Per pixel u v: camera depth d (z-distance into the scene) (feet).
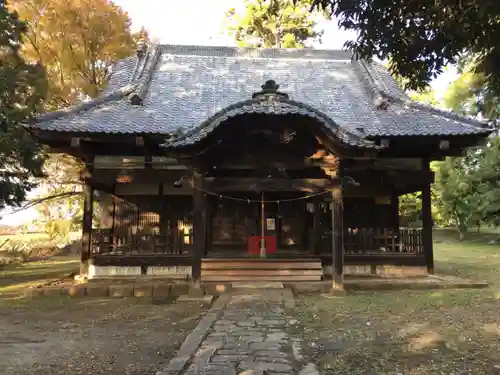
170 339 24.16
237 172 39.73
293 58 59.82
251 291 35.94
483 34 16.80
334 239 36.40
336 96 50.06
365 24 17.83
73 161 66.33
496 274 46.62
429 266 43.52
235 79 53.42
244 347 20.75
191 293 35.32
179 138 32.30
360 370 18.39
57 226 86.28
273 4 78.07
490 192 78.23
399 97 49.96
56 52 61.72
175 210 46.98
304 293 36.76
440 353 20.45
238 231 48.14
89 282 40.83
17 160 46.83
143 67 53.83
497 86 19.19
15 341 24.03
